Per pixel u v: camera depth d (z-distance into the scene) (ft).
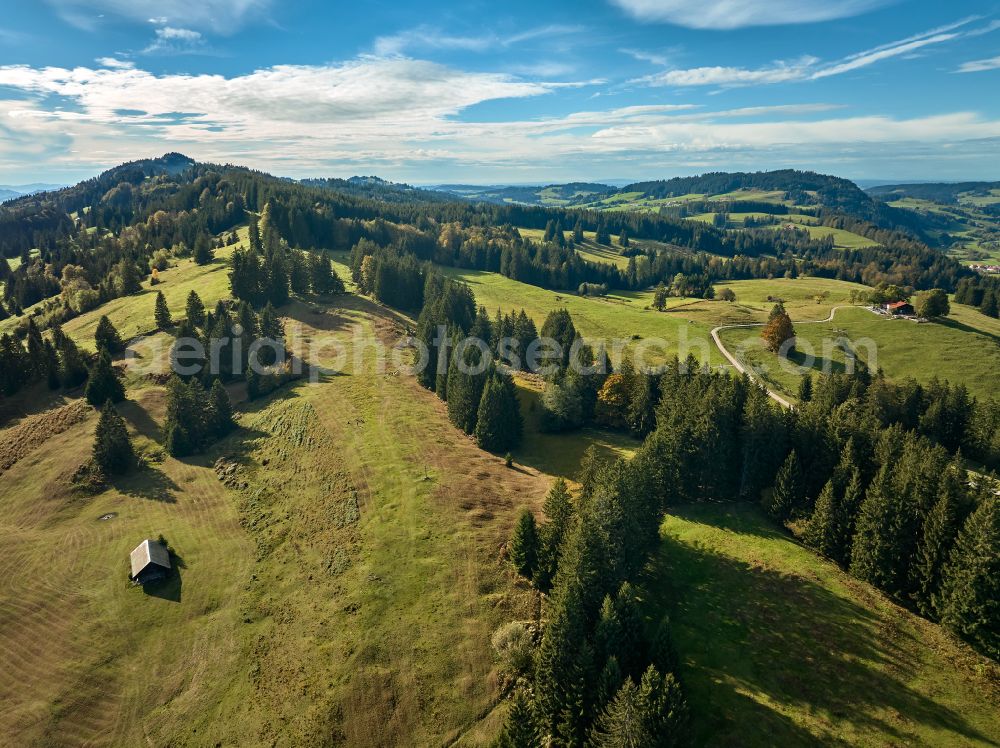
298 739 136.26
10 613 182.91
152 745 141.08
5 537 221.05
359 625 162.50
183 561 204.85
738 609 158.81
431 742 133.49
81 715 149.69
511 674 147.13
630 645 130.52
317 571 188.44
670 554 184.44
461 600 167.94
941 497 153.48
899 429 209.87
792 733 123.13
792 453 199.62
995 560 135.85
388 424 282.15
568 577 144.97
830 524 175.52
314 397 310.45
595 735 117.29
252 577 193.88
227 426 297.53
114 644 170.40
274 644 164.04
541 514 214.28
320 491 231.30
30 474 259.80
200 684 156.15
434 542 192.03
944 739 120.26
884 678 134.92
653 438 210.59
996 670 135.13
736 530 194.59
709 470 213.05
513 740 116.88
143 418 301.22
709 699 132.26
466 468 246.27
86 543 216.74
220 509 236.02
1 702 153.38
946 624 145.59
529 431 307.99
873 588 163.53
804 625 151.53
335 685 146.72
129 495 247.91
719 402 217.36
